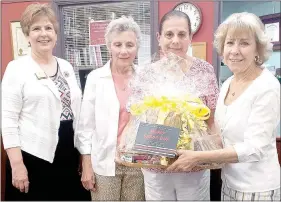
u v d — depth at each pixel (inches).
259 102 39.1
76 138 61.9
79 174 64.9
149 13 108.1
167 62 49.4
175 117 42.1
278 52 106.6
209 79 49.7
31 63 58.5
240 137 40.9
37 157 56.8
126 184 59.6
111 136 57.3
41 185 58.7
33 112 56.6
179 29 52.1
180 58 50.7
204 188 50.7
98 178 59.8
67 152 61.8
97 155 59.3
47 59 60.6
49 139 57.6
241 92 42.0
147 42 106.5
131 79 54.3
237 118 40.9
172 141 39.6
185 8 103.7
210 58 101.3
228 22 40.5
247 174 41.6
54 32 59.5
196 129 42.8
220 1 100.9
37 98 56.1
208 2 101.5
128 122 53.5
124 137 47.3
